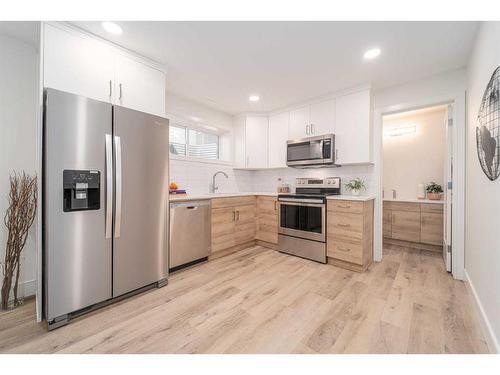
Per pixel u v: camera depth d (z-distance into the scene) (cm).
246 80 260
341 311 171
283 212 317
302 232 294
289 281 224
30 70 198
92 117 164
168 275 228
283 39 184
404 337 141
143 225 196
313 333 146
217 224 289
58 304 151
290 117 342
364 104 267
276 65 226
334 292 201
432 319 160
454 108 234
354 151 275
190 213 256
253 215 345
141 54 206
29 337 141
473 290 179
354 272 247
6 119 187
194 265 267
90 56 176
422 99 253
